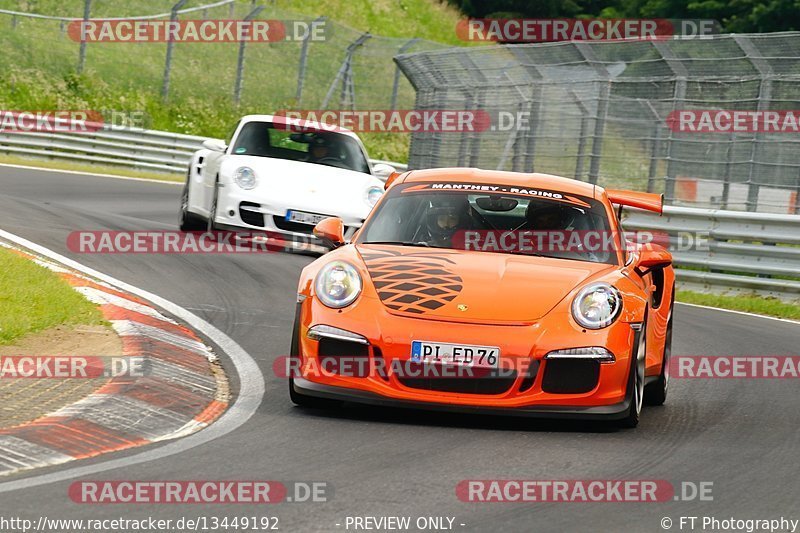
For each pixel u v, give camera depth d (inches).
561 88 2608.3
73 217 1881.2
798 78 2107.5
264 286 1433.3
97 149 3472.0
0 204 1887.3
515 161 2775.6
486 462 681.6
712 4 5748.0
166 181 3255.4
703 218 1902.1
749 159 2282.2
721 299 1748.3
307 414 808.9
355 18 5757.9
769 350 1239.5
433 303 796.6
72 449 666.2
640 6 6176.2
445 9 6323.8
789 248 1808.6
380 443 722.8
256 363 990.4
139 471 627.5
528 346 772.6
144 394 812.0
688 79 2285.9
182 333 1075.3
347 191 1797.5
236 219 1769.2
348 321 794.8
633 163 2662.4
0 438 673.6
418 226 930.7
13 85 3971.5
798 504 616.7
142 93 4239.7
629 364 794.8
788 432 823.7
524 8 6422.2
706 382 1040.8
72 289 1151.0
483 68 2878.9
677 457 721.0
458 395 778.2
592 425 816.3
